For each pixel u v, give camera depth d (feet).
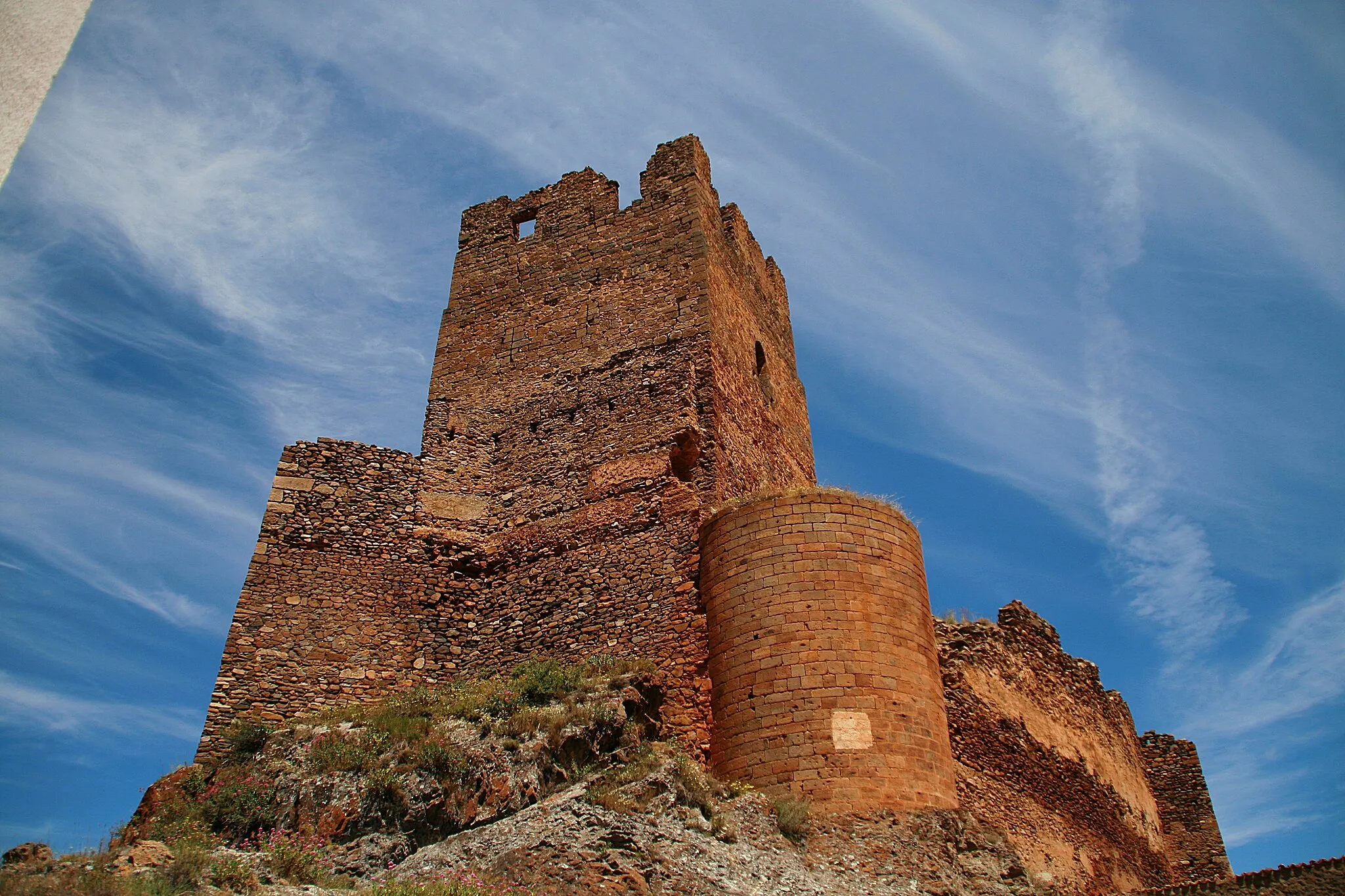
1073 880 88.58
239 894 46.85
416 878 52.06
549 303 102.37
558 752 63.16
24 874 44.78
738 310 103.50
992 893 58.18
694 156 105.81
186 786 64.03
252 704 76.33
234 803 61.11
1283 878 59.36
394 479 90.74
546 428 93.66
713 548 74.18
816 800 60.29
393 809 59.06
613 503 85.05
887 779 60.95
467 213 114.83
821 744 62.03
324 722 70.33
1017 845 81.66
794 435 110.32
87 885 43.34
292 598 82.17
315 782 61.05
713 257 99.76
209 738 72.64
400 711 70.59
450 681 82.28
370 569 85.61
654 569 78.84
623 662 73.61
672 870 50.85
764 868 54.03
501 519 90.53
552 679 70.74
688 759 64.39
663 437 86.12
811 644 65.51
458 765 61.57
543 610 82.89
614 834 52.29
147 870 47.14
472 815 59.47
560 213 109.60
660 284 97.71
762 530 71.05
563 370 96.58
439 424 96.02
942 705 68.23
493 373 99.71
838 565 68.49
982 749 83.56
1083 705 110.32
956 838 60.39
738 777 63.72
